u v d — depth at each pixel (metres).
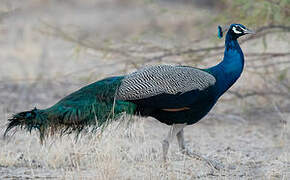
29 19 37.91
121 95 14.41
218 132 21.31
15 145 18.19
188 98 14.55
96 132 15.01
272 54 22.94
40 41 37.22
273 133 20.80
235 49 15.62
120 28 33.97
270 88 24.95
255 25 21.91
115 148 14.62
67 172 14.00
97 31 32.53
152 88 14.38
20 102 25.34
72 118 14.24
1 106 24.27
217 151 18.08
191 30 24.69
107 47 23.59
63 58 33.41
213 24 23.72
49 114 14.22
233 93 23.59
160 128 21.03
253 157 17.17
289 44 23.47
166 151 14.72
